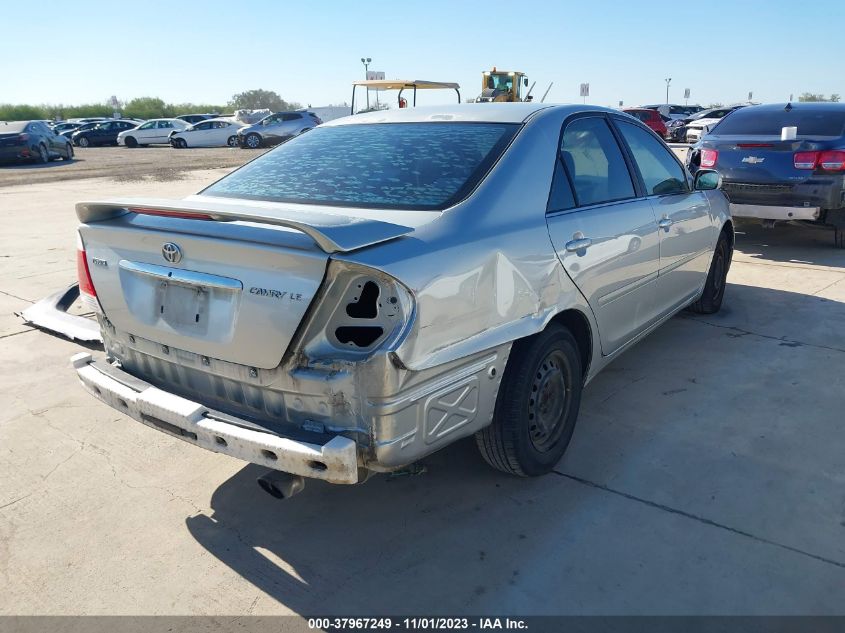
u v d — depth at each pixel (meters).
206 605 2.44
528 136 3.05
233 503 3.05
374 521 2.89
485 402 2.64
